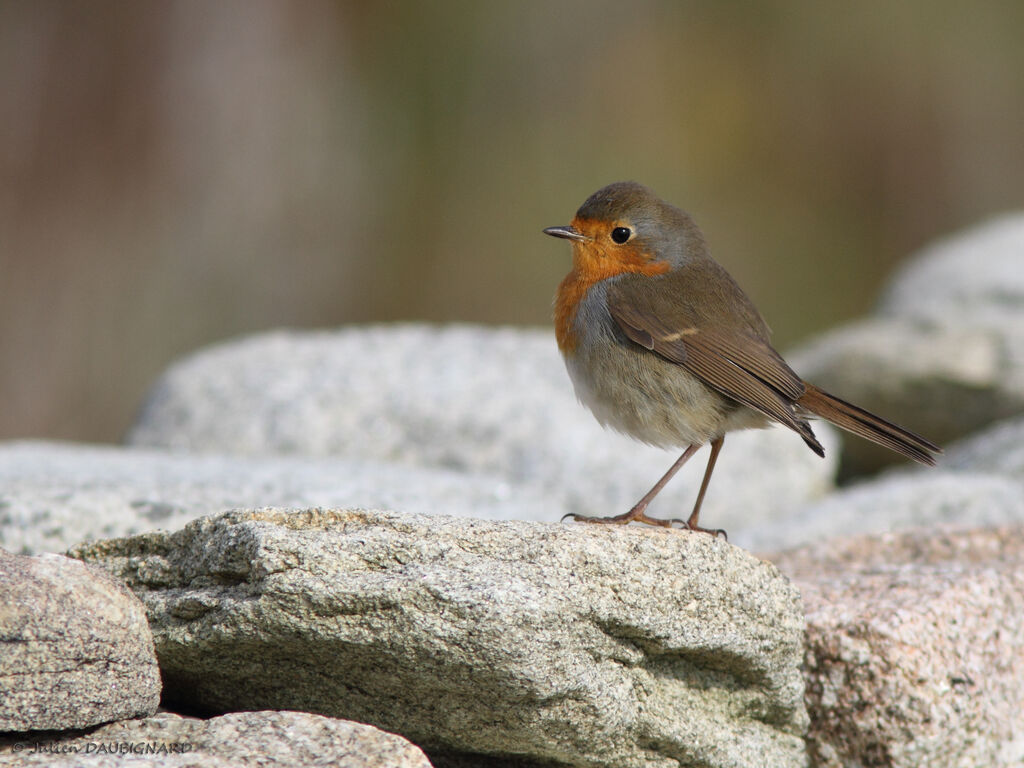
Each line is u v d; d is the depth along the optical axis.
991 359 13.84
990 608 7.18
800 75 25.88
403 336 13.80
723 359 7.98
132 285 21.95
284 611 5.38
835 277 25.14
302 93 24.09
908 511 10.52
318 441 12.02
